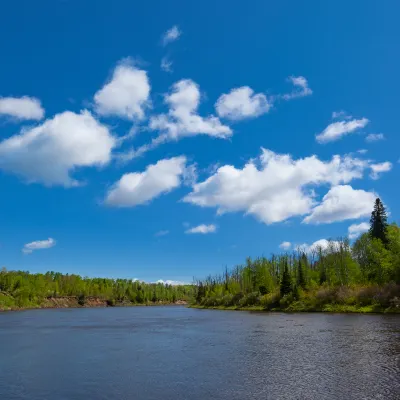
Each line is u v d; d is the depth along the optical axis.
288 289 121.31
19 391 23.95
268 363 30.58
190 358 34.72
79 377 27.70
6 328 75.38
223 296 171.50
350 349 35.25
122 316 127.06
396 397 19.94
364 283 99.00
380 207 109.94
